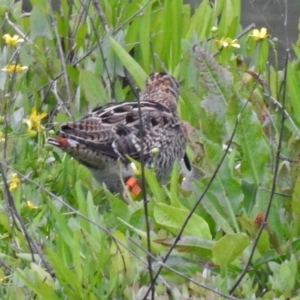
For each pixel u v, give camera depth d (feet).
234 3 44.45
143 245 27.02
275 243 27.17
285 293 25.36
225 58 40.88
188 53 39.01
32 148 35.29
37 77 41.39
